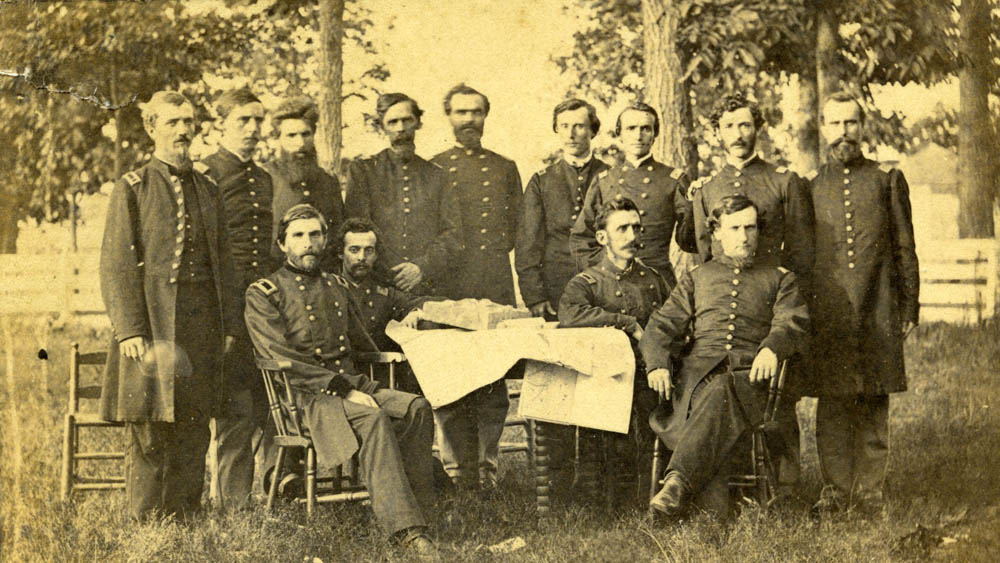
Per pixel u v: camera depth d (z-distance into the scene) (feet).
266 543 15.07
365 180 17.90
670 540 14.92
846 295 16.92
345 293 16.49
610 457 15.80
